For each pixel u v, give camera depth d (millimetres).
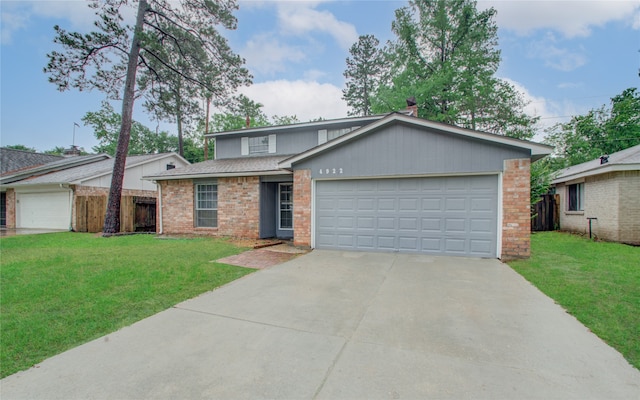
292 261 7121
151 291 4730
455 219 7648
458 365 2656
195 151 34219
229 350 2938
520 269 6137
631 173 9586
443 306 4145
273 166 11109
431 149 7684
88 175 15500
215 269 6176
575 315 3764
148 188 18484
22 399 2205
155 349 2961
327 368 2615
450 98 21891
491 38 22297
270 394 2264
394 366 2643
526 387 2338
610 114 23328
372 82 31516
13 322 3531
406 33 23500
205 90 14469
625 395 2238
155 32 12672
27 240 10867
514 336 3221
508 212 7148
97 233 13312
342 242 8703
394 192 8211
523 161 7008
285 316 3812
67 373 2541
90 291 4668
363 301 4371
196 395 2250
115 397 2230
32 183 15445
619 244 9391
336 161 8617
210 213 12164
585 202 11828
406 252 8078
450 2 22312
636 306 4020
